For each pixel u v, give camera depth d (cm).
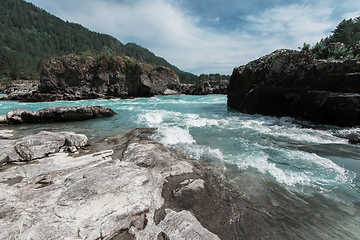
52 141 464
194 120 834
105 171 322
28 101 2200
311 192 278
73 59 2483
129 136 604
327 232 206
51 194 255
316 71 715
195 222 219
